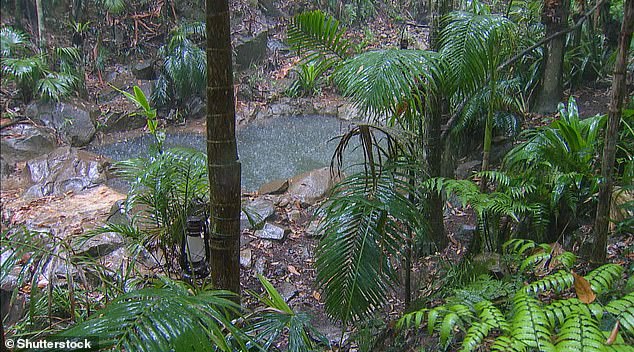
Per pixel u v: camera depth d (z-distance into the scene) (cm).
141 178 241
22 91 480
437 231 294
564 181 259
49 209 385
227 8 155
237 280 177
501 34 225
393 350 201
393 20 833
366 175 196
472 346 146
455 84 217
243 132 627
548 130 283
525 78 505
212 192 169
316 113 692
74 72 579
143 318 110
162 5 733
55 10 502
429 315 162
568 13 481
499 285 202
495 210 231
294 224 371
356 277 183
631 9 186
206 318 114
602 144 288
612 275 185
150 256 302
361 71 188
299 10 848
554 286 162
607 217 208
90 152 524
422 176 233
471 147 423
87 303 189
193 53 650
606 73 557
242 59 751
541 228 259
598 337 134
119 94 649
